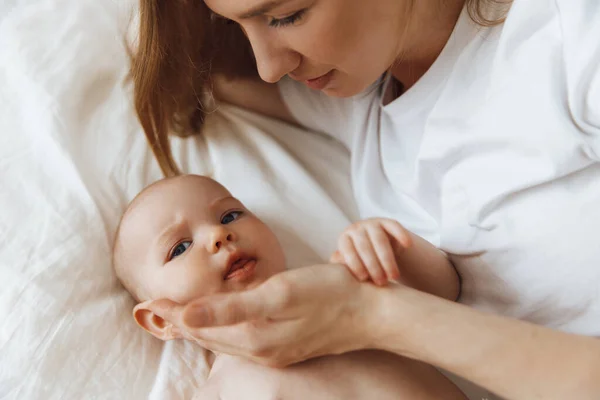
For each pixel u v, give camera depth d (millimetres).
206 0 668
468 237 841
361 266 719
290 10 644
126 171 1021
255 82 1100
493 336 654
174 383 875
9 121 1004
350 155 1136
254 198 1062
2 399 807
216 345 718
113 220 977
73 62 1055
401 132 924
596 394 613
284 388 786
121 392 854
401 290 714
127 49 1083
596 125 676
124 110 1057
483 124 768
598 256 732
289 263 1027
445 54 804
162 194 930
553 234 749
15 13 1110
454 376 942
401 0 716
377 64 760
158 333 889
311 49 692
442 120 819
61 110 1009
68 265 901
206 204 922
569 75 674
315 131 1148
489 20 761
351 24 686
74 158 978
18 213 924
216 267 854
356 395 773
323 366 795
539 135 710
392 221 765
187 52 977
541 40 698
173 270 866
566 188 728
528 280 807
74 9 1104
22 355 829
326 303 690
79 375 847
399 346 706
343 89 801
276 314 669
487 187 783
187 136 1088
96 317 893
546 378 632
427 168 868
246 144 1118
